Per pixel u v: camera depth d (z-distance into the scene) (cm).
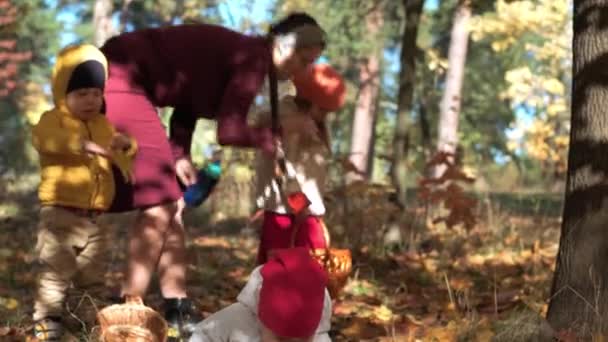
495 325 625
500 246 1129
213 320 404
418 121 2920
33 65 2712
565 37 1931
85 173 551
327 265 602
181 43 599
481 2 1489
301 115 637
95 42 1650
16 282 824
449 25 2694
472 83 3183
